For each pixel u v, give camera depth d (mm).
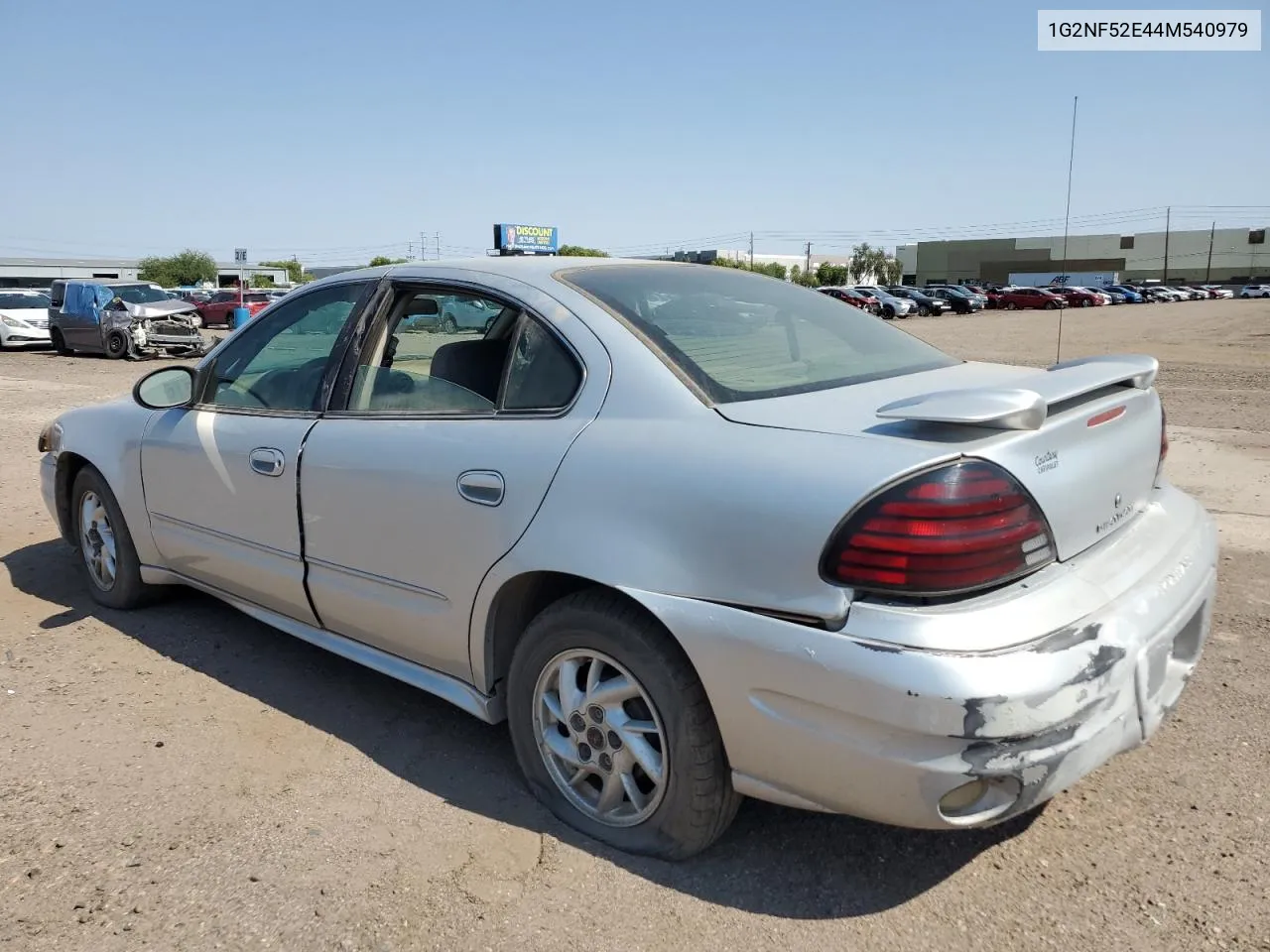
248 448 3596
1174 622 2438
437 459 2955
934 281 100250
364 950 2320
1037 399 2203
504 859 2676
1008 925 2402
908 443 2221
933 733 2051
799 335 3164
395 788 3045
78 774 3100
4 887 2545
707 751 2463
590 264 3328
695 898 2506
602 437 2635
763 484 2291
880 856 2689
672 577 2396
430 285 3291
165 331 21328
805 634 2189
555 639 2715
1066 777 2168
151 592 4551
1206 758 3188
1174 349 21250
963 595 2133
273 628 4375
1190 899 2490
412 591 3078
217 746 3303
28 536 5957
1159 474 2969
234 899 2496
